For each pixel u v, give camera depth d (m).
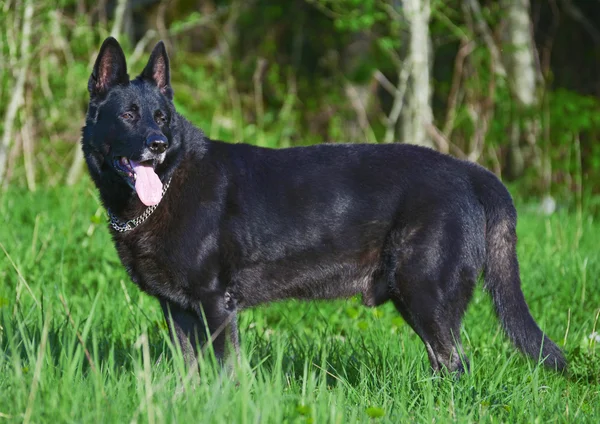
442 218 9.04
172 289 8.95
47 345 7.89
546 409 7.91
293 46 33.44
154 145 8.46
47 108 22.19
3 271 11.88
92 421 6.44
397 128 27.39
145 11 30.94
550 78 26.81
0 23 19.31
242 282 9.22
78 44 22.69
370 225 9.23
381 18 22.80
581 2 32.59
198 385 7.49
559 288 12.68
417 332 9.20
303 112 30.34
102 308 10.73
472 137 25.09
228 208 8.99
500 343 10.30
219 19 32.66
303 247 9.20
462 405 7.78
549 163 24.70
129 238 8.91
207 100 26.61
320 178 9.25
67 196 16.95
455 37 27.31
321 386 7.39
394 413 7.41
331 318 11.38
